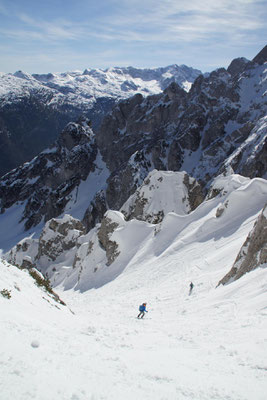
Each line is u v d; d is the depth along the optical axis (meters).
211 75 165.25
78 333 12.89
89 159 171.75
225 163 106.31
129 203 94.56
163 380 8.63
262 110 134.50
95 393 7.12
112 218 74.25
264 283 21.61
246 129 123.56
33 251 103.94
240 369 10.09
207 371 9.84
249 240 31.06
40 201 168.88
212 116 146.88
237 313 18.78
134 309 32.03
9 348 8.34
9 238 157.75
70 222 99.94
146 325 22.08
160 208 84.94
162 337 16.05
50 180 172.38
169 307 29.38
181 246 53.47
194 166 136.12
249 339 13.23
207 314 21.28
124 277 56.25
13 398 6.21
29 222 160.88
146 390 7.79
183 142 142.38
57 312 16.83
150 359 10.55
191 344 14.09
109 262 67.00
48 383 7.06
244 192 51.88
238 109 142.88
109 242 69.25
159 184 88.38
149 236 66.75
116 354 10.35
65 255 94.25
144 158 139.75
